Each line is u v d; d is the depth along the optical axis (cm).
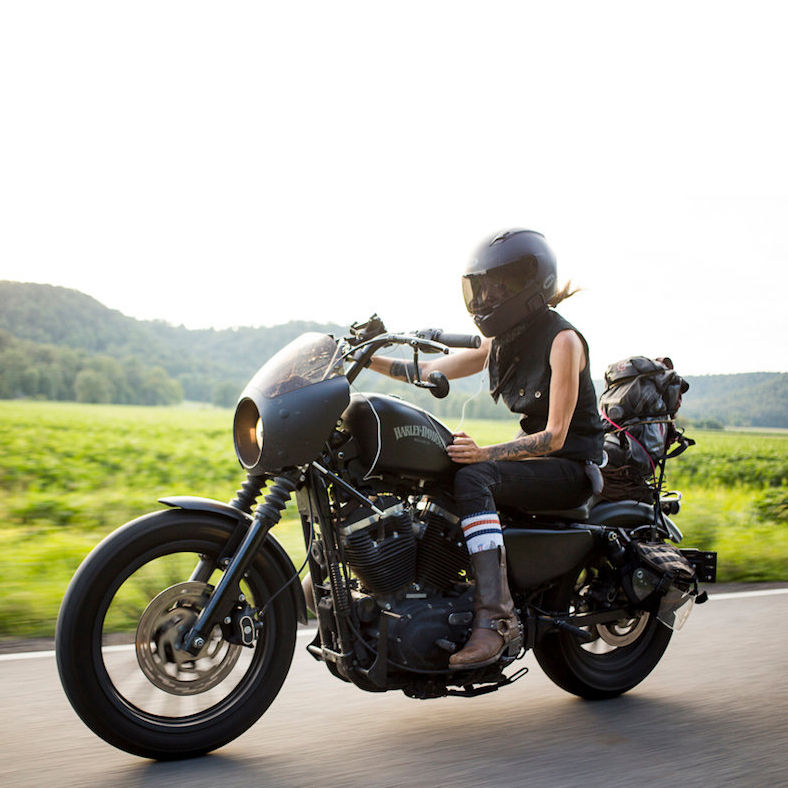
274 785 280
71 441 2153
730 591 611
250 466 306
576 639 375
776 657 444
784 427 6334
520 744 324
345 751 313
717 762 310
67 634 280
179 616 296
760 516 1054
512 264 343
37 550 648
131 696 315
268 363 315
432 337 345
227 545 302
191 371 12638
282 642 312
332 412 304
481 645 317
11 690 365
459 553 332
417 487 335
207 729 300
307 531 325
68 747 307
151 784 277
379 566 315
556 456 355
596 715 359
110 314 15062
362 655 314
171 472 1420
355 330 337
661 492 422
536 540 349
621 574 374
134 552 288
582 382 355
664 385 403
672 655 446
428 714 355
